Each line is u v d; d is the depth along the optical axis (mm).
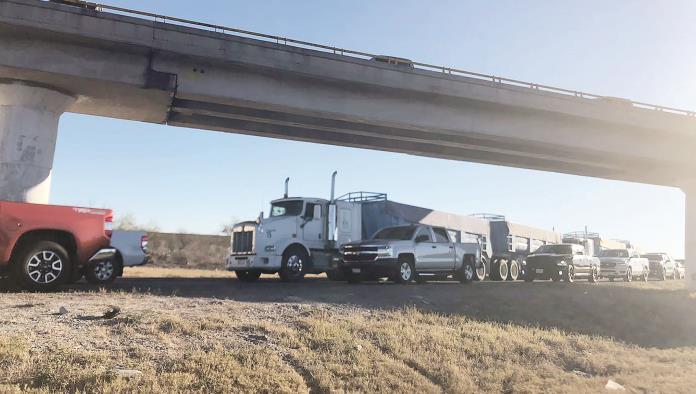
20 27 17375
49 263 11180
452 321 11070
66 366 6219
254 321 9188
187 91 20297
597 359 9703
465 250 19969
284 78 21906
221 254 32406
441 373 8062
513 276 27250
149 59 19672
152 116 22781
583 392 7691
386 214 21953
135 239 16609
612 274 29625
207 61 20297
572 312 13773
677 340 12367
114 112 22281
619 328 12805
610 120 27453
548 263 24547
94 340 7285
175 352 7238
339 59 22016
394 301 12633
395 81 22922
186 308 9836
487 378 8188
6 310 8594
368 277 17812
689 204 32562
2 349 6379
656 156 29875
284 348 8016
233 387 6434
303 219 18688
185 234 32625
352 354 8086
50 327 7637
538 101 25781
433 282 19672
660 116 28750
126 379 6160
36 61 18094
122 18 18641
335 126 24500
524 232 31281
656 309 15484
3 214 10789
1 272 11000
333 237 19344
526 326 11523
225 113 22469
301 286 15344
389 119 23641
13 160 17984
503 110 25844
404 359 8344
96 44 18688
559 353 9914
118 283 14977
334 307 11250
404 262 17344
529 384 8031
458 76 24172
